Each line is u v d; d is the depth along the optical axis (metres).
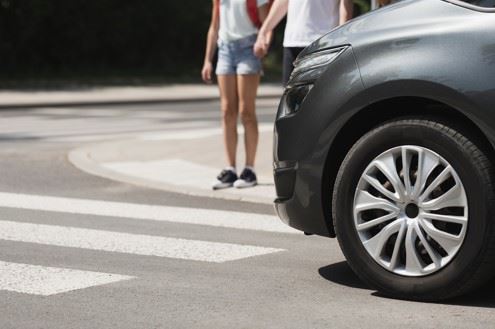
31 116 27.64
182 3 53.25
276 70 55.66
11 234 9.38
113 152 16.80
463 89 6.56
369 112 7.06
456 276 6.65
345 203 7.05
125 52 51.78
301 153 7.24
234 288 7.23
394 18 7.03
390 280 6.89
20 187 12.82
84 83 43.53
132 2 51.84
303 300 6.87
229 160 12.61
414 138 6.78
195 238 9.28
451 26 6.76
